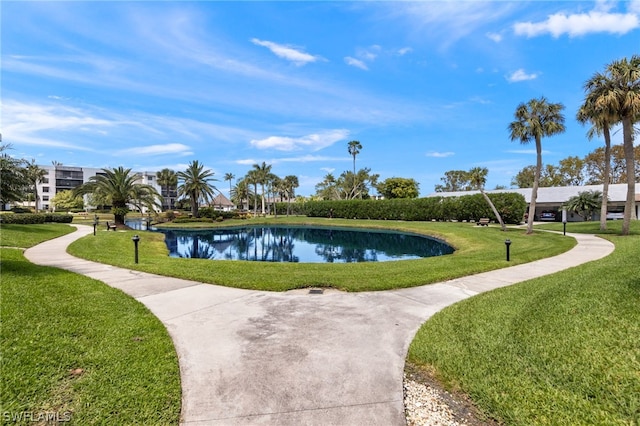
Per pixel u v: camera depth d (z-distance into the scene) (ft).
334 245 72.33
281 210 231.30
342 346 12.86
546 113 62.18
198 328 14.66
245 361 11.50
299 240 83.20
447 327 14.74
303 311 17.25
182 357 11.76
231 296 20.12
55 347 11.88
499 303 18.25
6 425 7.83
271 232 107.24
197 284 23.21
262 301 19.08
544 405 9.05
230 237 91.45
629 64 49.80
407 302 19.06
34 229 65.26
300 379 10.35
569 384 9.97
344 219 151.12
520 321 15.19
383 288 22.12
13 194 54.54
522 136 65.00
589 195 102.22
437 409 9.09
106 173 97.25
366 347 12.78
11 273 23.47
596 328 13.67
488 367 11.12
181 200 187.83
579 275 23.98
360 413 8.75
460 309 17.34
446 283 24.04
